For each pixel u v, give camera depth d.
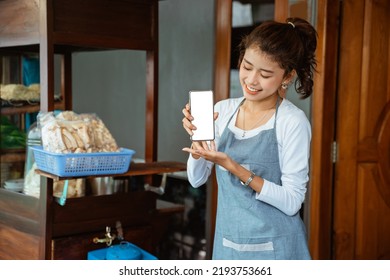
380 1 2.87
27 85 3.20
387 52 2.93
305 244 1.81
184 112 1.75
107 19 2.43
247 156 1.78
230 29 3.10
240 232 1.78
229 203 1.81
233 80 3.13
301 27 1.71
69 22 2.28
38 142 2.48
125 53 4.31
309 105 2.81
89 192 2.51
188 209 3.69
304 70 1.72
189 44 3.71
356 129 2.89
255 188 1.71
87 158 2.10
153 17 2.62
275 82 1.67
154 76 2.66
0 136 3.15
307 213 2.86
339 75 2.83
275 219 1.76
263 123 1.79
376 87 2.92
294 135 1.73
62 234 2.28
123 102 4.37
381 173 2.98
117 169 2.21
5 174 3.19
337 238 2.90
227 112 1.88
